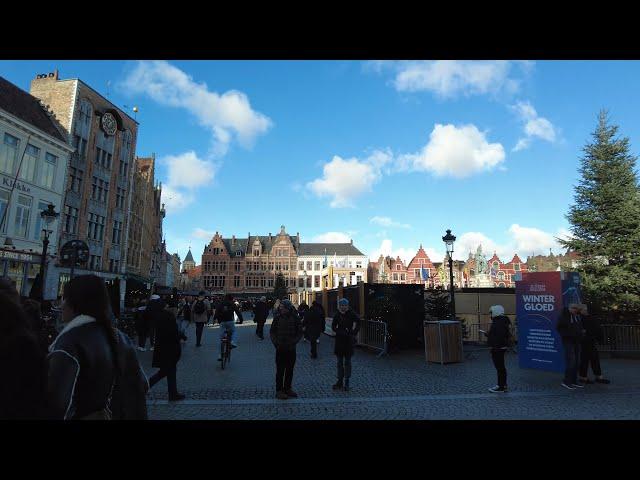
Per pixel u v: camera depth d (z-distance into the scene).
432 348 12.23
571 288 10.72
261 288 81.75
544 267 80.69
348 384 8.44
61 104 31.80
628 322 18.22
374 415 6.48
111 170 36.97
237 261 82.75
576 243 21.16
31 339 1.96
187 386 8.65
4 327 1.96
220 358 11.65
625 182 20.70
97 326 2.37
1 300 1.99
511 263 86.50
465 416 6.44
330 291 22.94
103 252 35.84
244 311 49.69
